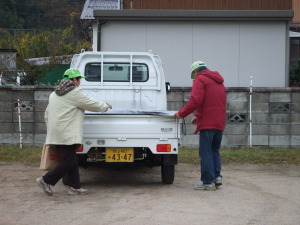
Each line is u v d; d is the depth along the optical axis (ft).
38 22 130.41
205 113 21.98
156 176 26.91
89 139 21.94
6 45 76.38
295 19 71.61
